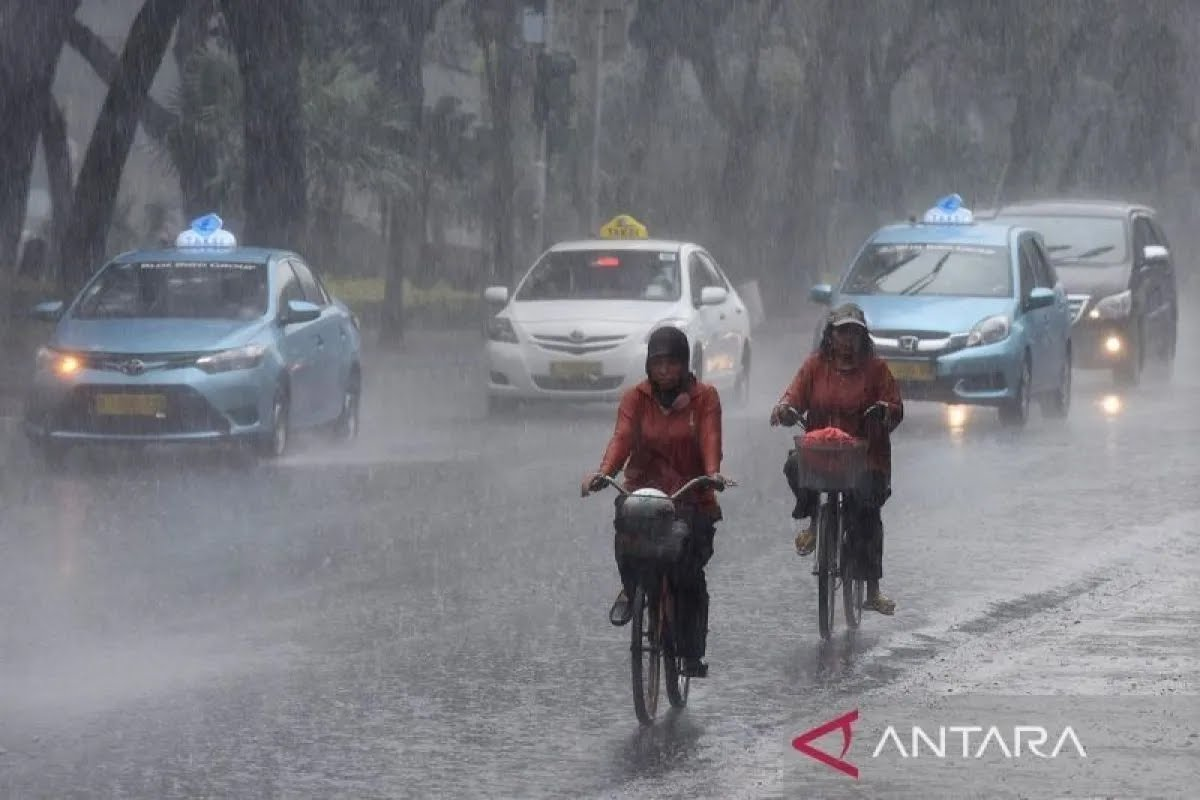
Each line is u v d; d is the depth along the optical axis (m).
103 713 16.81
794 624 20.92
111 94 59.38
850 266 43.34
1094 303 51.56
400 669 18.56
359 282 83.88
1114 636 20.20
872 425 20.55
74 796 14.36
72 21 69.12
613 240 45.19
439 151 75.75
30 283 61.19
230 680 18.06
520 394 42.38
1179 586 23.08
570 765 15.25
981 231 43.66
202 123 67.62
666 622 16.86
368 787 14.62
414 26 71.00
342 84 65.56
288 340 34.94
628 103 101.81
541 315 42.69
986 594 22.59
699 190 100.81
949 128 118.31
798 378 20.77
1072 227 53.88
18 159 61.72
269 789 14.55
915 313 41.00
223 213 68.44
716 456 16.81
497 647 19.56
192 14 71.81
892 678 18.36
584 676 18.33
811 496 20.14
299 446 37.44
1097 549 25.78
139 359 32.94
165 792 14.47
